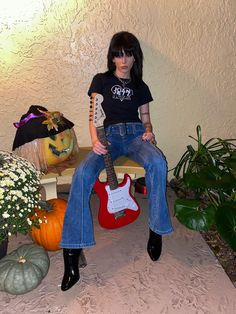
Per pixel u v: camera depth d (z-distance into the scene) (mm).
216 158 2473
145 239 2158
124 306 1633
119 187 1974
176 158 2826
